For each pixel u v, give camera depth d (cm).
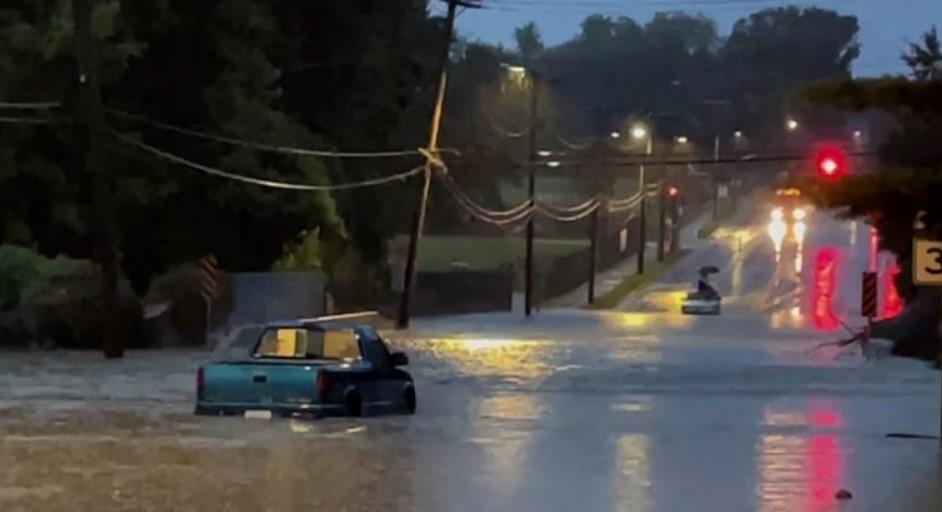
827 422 3741
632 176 18212
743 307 11925
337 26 9744
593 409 4028
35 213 7294
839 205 3428
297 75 9562
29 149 7106
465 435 3212
